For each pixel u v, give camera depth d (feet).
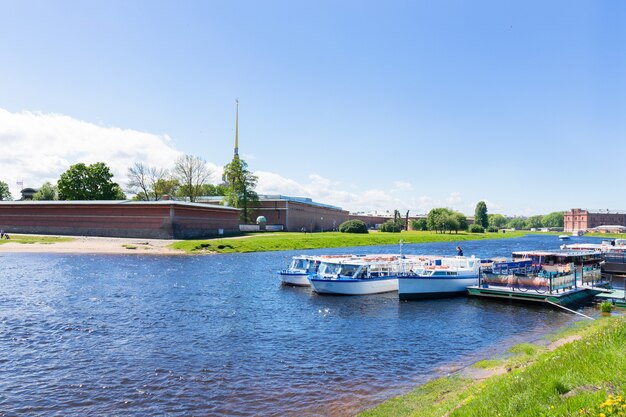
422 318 83.61
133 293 105.50
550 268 119.65
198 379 50.57
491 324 78.48
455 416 31.73
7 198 481.05
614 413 23.48
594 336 43.55
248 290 114.21
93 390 47.37
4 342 64.44
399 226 498.28
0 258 181.37
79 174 350.84
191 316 83.05
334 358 58.65
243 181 385.70
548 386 29.84
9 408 42.98
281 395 45.98
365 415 40.14
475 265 116.37
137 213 265.95
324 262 117.91
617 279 141.79
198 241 248.11
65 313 83.05
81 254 202.39
